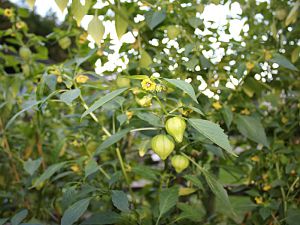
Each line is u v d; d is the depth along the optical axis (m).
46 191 0.42
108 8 0.31
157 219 0.27
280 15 0.33
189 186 0.35
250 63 0.33
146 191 0.42
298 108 0.36
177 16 0.33
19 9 0.41
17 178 0.40
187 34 0.33
